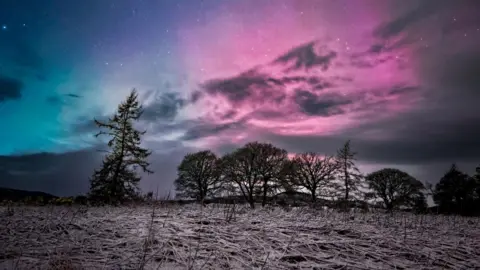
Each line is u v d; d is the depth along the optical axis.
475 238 6.45
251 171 29.14
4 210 8.48
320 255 4.35
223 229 5.39
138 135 22.98
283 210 10.37
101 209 9.30
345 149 32.66
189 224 5.70
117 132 22.56
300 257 4.26
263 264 3.73
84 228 5.44
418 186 31.78
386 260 4.38
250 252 4.27
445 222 9.58
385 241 5.30
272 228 5.64
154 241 4.59
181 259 3.91
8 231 5.37
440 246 5.30
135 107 23.09
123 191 20.94
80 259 3.81
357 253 4.59
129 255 3.97
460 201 29.47
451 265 4.38
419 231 6.82
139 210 8.25
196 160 33.53
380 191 32.28
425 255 4.70
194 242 4.56
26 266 3.55
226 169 30.88
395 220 8.97
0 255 4.01
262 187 28.94
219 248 4.30
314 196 29.88
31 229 5.45
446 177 31.19
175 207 8.89
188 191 33.00
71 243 4.54
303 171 31.41
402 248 4.98
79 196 14.78
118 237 4.96
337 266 4.01
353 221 7.76
